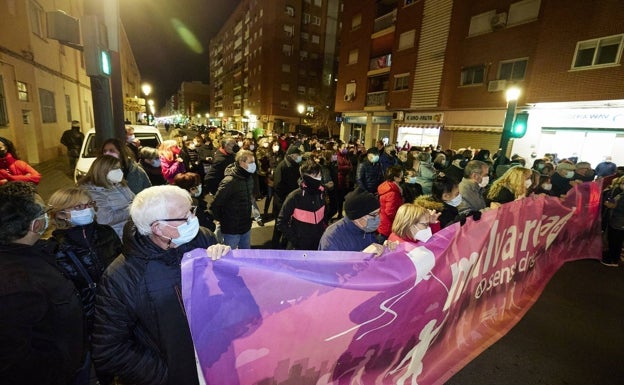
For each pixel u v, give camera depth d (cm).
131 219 139
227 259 143
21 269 125
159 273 137
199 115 9575
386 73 2197
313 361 172
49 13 383
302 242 325
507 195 398
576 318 352
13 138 951
